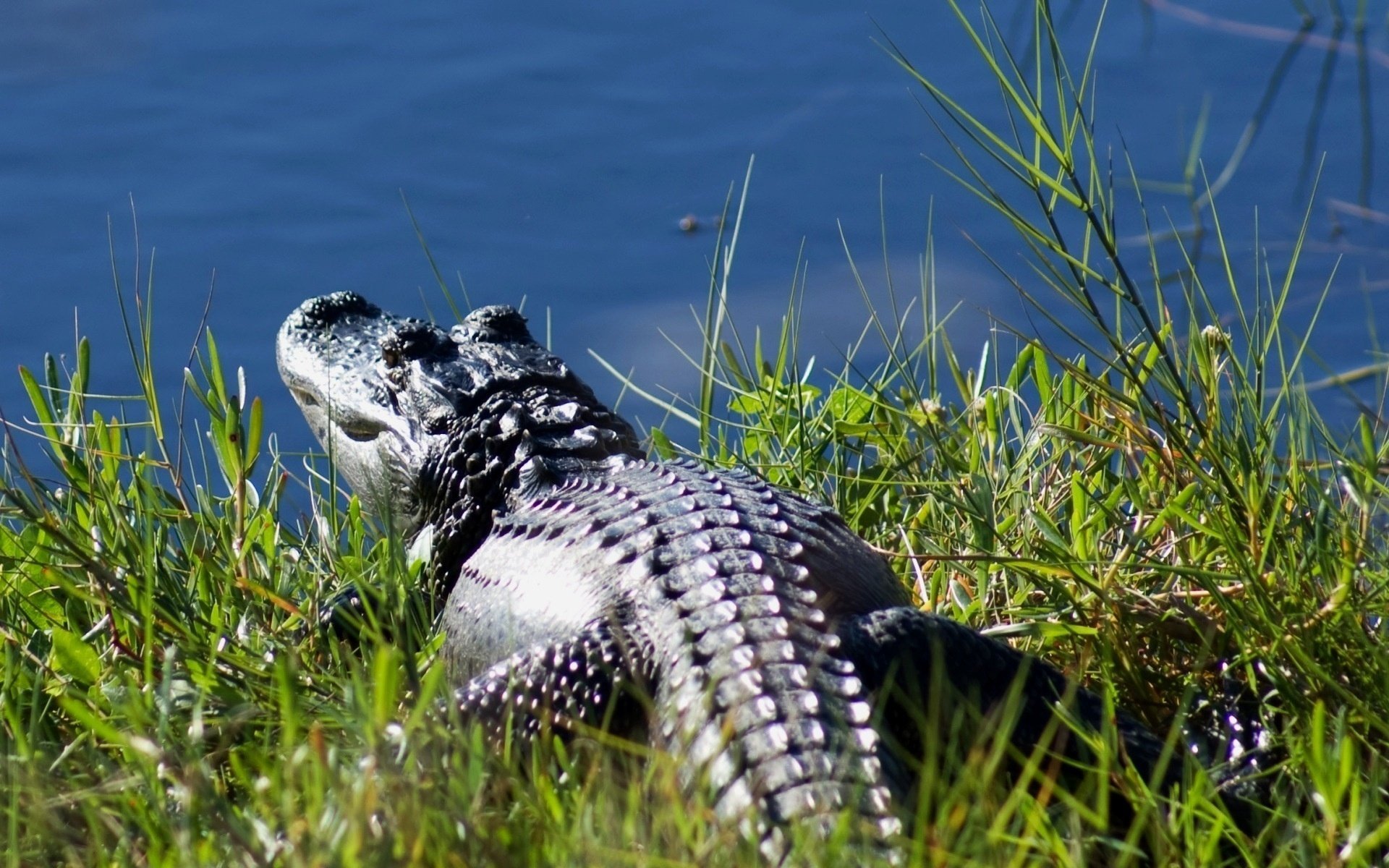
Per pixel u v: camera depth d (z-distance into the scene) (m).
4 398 25.28
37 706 12.26
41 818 9.88
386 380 19.22
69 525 14.36
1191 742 13.07
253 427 15.39
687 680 11.99
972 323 26.67
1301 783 11.52
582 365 26.59
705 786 10.22
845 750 10.64
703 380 20.25
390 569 14.55
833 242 29.33
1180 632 13.84
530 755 12.42
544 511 16.02
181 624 13.16
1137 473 16.58
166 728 10.71
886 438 17.80
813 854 9.09
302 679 12.91
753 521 14.45
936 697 11.33
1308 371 25.08
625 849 9.30
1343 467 14.47
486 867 9.23
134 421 24.47
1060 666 14.24
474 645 15.30
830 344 26.50
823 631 12.58
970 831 9.41
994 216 29.73
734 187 30.98
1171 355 16.84
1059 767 12.18
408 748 10.23
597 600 13.79
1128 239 29.19
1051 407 17.64
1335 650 12.79
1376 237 28.67
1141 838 11.55
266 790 10.12
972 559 14.16
